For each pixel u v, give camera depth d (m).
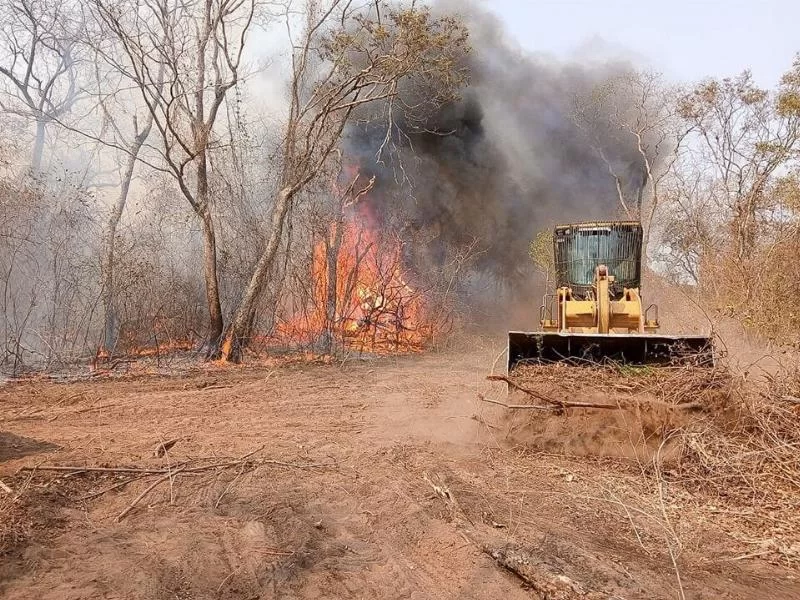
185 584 3.95
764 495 5.65
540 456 7.00
